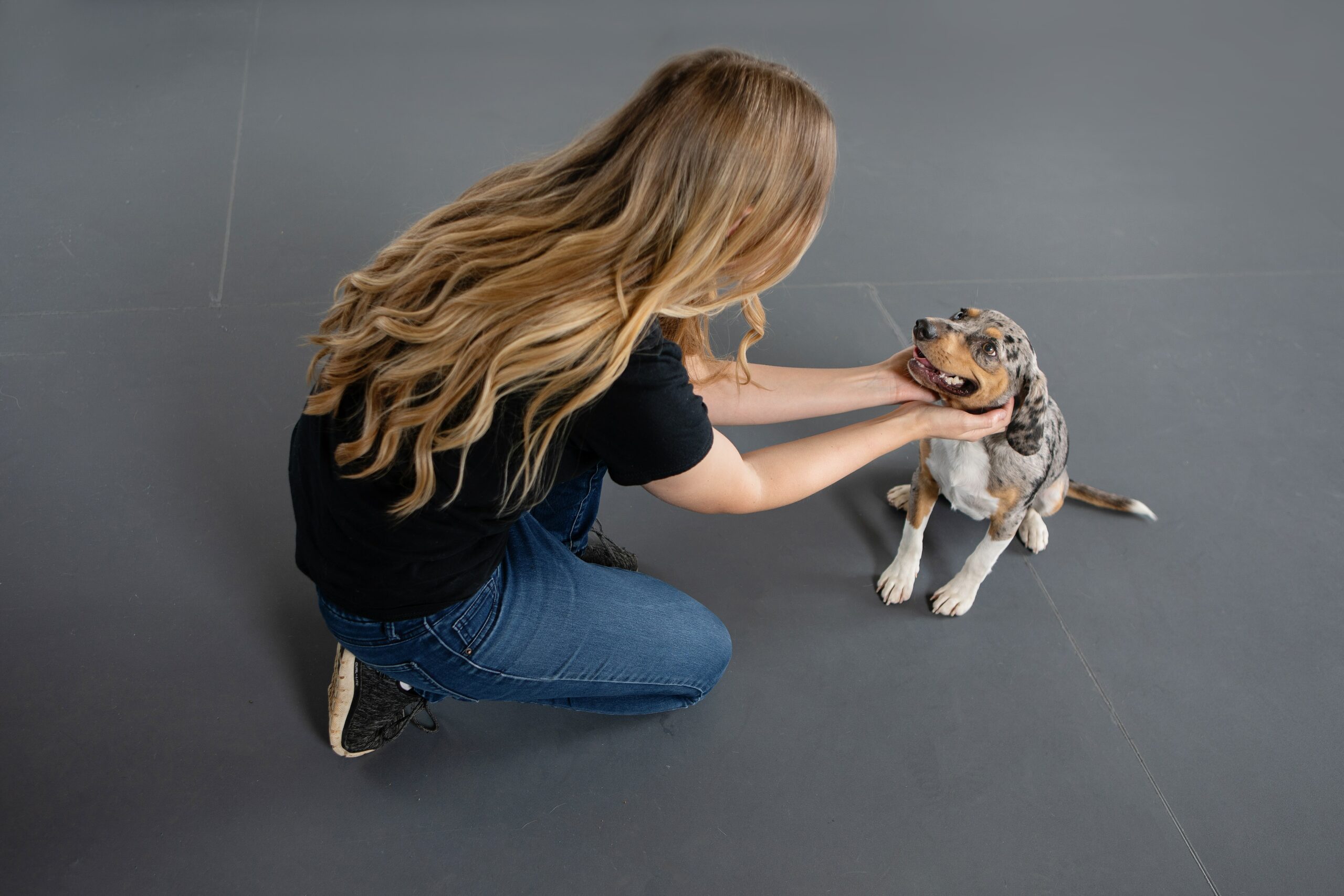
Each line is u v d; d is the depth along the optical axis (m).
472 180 3.36
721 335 2.85
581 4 4.49
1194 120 4.20
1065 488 2.30
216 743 1.85
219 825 1.74
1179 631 2.20
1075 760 1.95
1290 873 1.79
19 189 3.10
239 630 2.03
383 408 1.14
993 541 2.11
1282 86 4.52
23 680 1.90
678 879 1.72
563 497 1.79
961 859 1.78
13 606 2.01
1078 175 3.75
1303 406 2.80
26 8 4.01
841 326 2.93
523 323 1.07
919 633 2.16
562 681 1.63
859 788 1.87
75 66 3.71
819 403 1.94
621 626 1.64
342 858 1.72
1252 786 1.92
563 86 3.92
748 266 1.26
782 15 4.61
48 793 1.75
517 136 3.60
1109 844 1.82
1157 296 3.17
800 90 1.13
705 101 1.08
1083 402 2.76
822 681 2.05
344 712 1.75
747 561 2.29
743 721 1.97
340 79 3.82
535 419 1.17
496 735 1.92
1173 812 1.87
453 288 1.12
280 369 2.59
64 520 2.17
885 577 2.24
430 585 1.35
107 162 3.26
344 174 3.33
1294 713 2.05
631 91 3.92
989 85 4.28
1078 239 3.40
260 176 3.28
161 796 1.77
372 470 1.16
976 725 1.99
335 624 1.44
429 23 4.24
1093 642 2.17
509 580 1.53
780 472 1.58
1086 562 2.35
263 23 4.11
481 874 1.71
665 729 1.95
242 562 2.15
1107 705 2.05
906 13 4.75
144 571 2.10
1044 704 2.04
